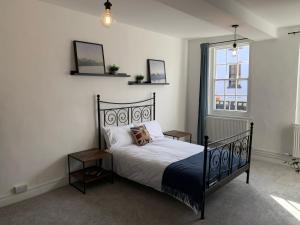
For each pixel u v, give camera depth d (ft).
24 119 9.82
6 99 9.25
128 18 12.23
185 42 17.93
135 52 14.20
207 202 9.85
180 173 9.14
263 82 14.93
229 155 10.25
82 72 11.37
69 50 11.05
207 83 17.10
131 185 11.43
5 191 9.53
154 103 15.75
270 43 14.42
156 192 10.71
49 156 10.77
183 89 18.26
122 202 9.83
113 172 11.79
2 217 8.72
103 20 6.61
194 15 9.52
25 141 9.93
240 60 16.16
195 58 17.90
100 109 12.64
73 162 11.67
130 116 14.35
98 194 10.52
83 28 11.48
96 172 11.46
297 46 13.52
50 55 10.40
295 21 12.53
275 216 8.85
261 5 10.05
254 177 12.44
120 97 13.65
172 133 16.22
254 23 11.25
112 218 8.69
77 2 9.98
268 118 14.92
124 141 12.61
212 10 8.88
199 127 17.46
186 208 9.39
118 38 13.14
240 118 16.17
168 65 16.70
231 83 16.71
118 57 13.24
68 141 11.41
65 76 11.01
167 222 8.45
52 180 10.96
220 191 10.84
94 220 8.57
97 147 12.66
